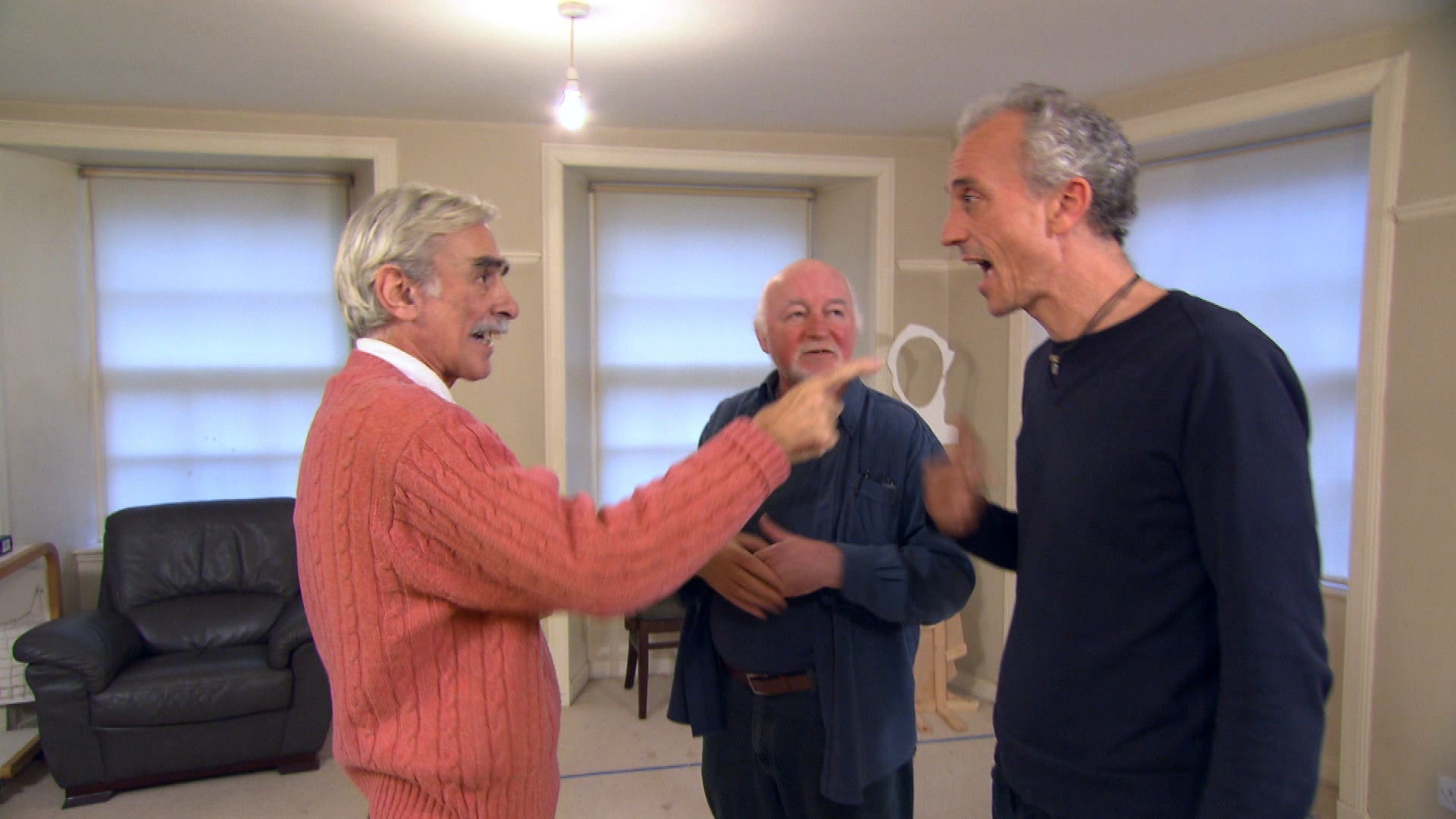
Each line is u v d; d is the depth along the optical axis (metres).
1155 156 3.34
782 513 1.62
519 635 1.01
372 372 1.03
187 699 2.93
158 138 3.44
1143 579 0.99
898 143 3.85
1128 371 0.99
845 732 1.50
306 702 3.08
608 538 0.92
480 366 1.13
